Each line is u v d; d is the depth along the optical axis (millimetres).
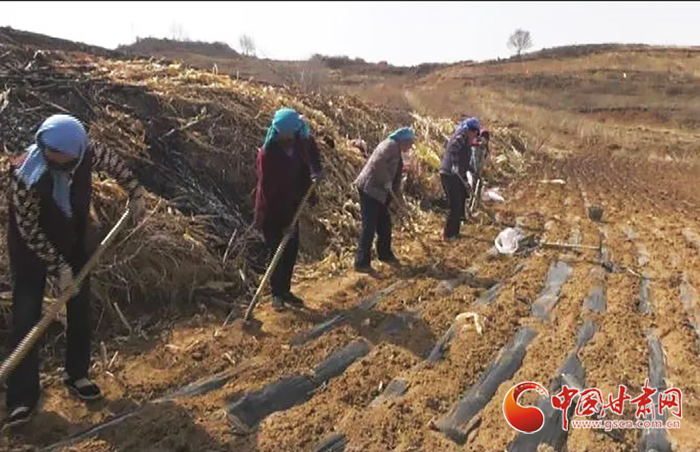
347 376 5262
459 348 5730
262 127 9602
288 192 6266
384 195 7660
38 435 4309
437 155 14086
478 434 4523
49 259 4066
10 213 4215
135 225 6352
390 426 4559
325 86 21703
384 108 17016
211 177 8289
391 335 6000
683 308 6871
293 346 5719
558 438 4473
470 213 10977
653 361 5574
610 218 11727
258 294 6129
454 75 52719
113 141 7570
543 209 12547
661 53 52562
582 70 48438
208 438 4375
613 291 7344
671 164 22672
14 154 6594
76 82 8289
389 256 8242
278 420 4621
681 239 10000
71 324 4598
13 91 7516
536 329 6168
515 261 8516
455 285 7430
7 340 5277
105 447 4211
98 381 5004
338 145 10953
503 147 20266
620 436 4473
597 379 5234
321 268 7883
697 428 4629
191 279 6547
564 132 29859
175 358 5426
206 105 9172
